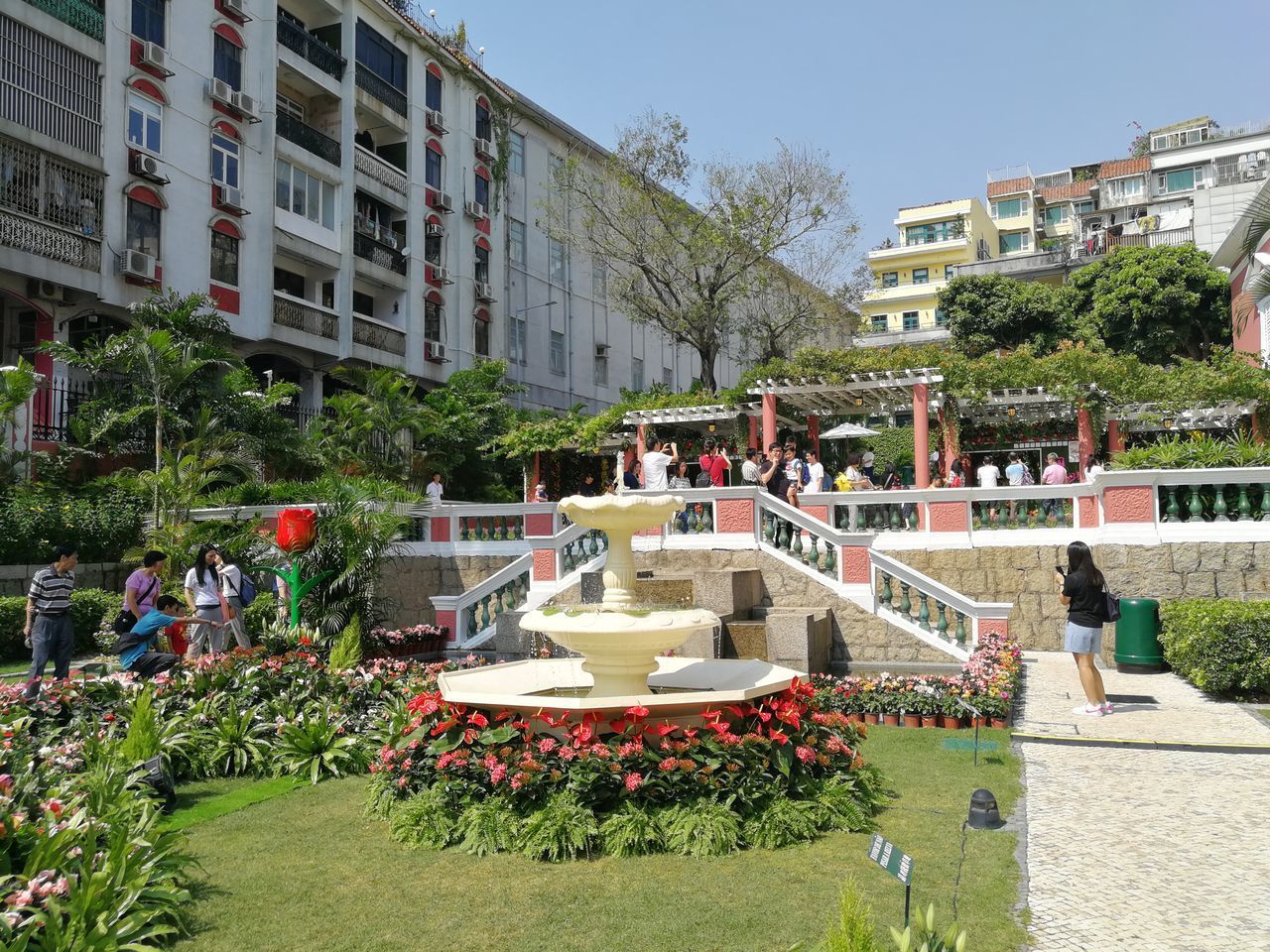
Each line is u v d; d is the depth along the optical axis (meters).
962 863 4.90
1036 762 7.20
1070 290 43.22
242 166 25.09
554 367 38.38
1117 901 4.42
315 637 10.04
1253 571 11.65
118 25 21.55
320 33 29.17
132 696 7.59
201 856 5.18
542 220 36.66
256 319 25.17
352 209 28.38
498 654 12.91
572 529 13.83
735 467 24.36
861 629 12.13
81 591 14.69
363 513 11.98
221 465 19.52
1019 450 27.58
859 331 34.91
